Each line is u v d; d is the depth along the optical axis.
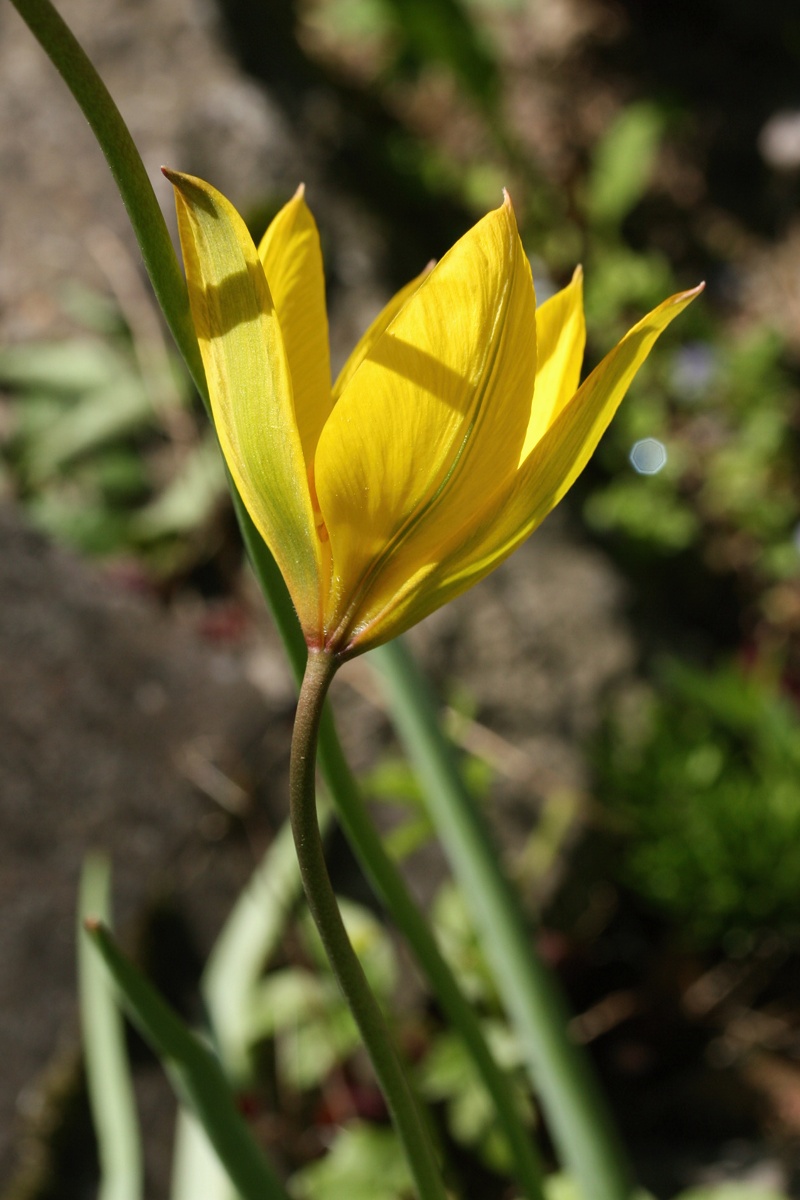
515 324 0.25
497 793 0.83
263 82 1.09
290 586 0.26
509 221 0.25
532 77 1.45
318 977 0.69
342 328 1.00
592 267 1.28
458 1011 0.34
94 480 0.89
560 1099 0.37
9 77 1.04
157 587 0.84
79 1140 0.64
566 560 0.95
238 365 0.25
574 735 0.87
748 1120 0.76
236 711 0.76
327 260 1.03
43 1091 0.63
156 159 1.01
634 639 0.94
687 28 1.50
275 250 0.27
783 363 1.21
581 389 0.25
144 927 0.69
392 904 0.32
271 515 0.26
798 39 1.46
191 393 0.92
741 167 1.40
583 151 1.38
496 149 1.32
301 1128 0.69
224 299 0.25
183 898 0.71
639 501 1.04
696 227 1.36
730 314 1.29
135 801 0.71
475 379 0.25
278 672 0.80
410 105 1.32
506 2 1.43
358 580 0.26
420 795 0.59
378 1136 0.60
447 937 0.67
